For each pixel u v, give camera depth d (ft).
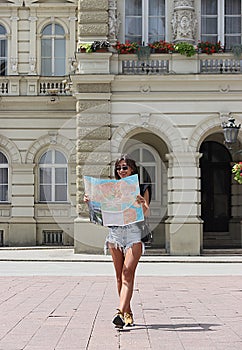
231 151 99.55
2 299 44.09
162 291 49.16
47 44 100.12
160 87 84.48
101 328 32.48
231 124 69.26
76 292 48.32
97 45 84.43
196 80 84.07
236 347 27.84
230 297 45.21
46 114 98.43
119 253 32.48
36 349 27.63
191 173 82.38
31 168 98.53
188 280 57.67
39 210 98.58
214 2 88.02
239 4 88.48
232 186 99.60
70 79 89.51
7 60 99.76
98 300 43.52
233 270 68.33
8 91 98.63
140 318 35.65
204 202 100.53
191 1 86.94
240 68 84.79
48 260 79.05
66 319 35.29
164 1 88.28
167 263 76.95
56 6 99.76
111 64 85.10
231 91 84.64
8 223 98.37
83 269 69.31
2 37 99.86
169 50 84.79
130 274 31.96
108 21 86.53
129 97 84.28
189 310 38.81
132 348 27.73
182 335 30.53
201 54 84.74
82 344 28.60
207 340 29.32
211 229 99.45
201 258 80.07
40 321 34.65
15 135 98.78
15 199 98.48
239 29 88.48
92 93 83.92
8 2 99.96
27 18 99.86
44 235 98.68
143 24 88.07
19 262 78.18
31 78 98.43
